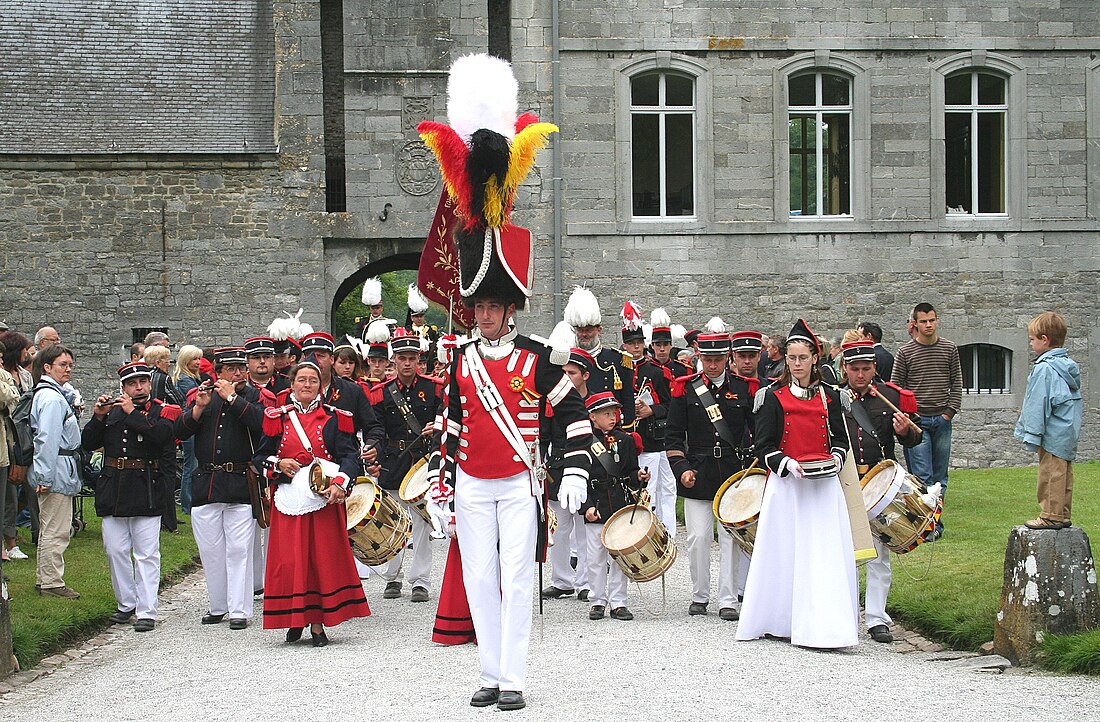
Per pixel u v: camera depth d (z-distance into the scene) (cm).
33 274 2070
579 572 1084
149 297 2083
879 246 2169
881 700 661
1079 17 2184
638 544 915
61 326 2075
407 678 749
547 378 676
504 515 673
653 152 2172
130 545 989
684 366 1246
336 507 885
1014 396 2186
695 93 2152
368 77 2092
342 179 2338
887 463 875
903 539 851
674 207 2181
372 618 988
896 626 898
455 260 705
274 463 878
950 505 1494
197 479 975
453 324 715
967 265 2183
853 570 827
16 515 1186
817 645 811
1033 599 749
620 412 1077
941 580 978
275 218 2095
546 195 2128
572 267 2134
